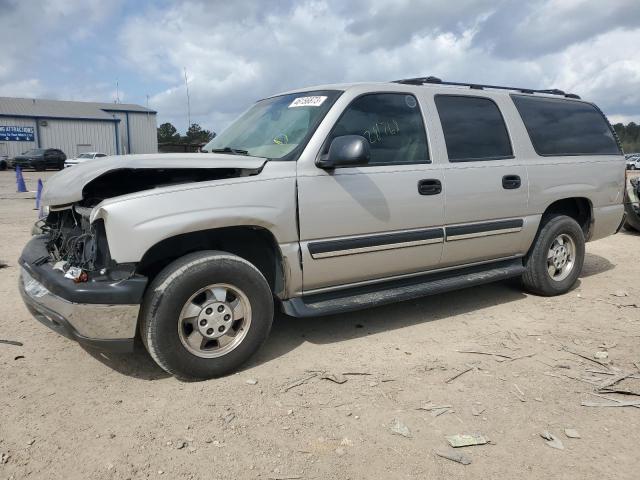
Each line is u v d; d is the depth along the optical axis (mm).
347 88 4184
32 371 3686
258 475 2602
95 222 3320
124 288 3223
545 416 3146
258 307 3668
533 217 5137
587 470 2652
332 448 2814
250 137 4371
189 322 3480
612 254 7812
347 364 3830
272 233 3701
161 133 68812
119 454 2748
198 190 3434
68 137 44531
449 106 4664
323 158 3855
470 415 3148
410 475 2609
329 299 4086
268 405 3238
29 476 2576
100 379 3584
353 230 4008
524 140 5090
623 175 5996
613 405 3277
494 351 4082
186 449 2795
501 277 4957
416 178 4270
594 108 6004
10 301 5176
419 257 4406
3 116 41344
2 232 9133
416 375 3658
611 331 4539
